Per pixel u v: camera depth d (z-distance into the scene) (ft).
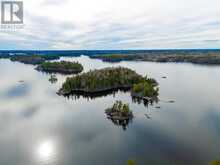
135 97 480.64
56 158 230.68
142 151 238.68
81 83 535.60
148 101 440.04
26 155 238.48
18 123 333.83
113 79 567.59
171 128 298.76
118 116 345.72
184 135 275.39
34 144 263.90
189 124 312.09
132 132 290.35
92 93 517.96
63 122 336.70
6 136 286.66
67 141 271.28
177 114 357.00
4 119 351.87
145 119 335.67
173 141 259.80
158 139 266.98
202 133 280.51
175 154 229.45
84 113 379.14
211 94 490.90
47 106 423.23
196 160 216.13
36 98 483.10
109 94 513.86
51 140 274.36
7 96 500.33
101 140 270.87
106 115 366.63
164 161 216.13
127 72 628.69
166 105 408.67
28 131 303.27
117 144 257.55
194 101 433.89
